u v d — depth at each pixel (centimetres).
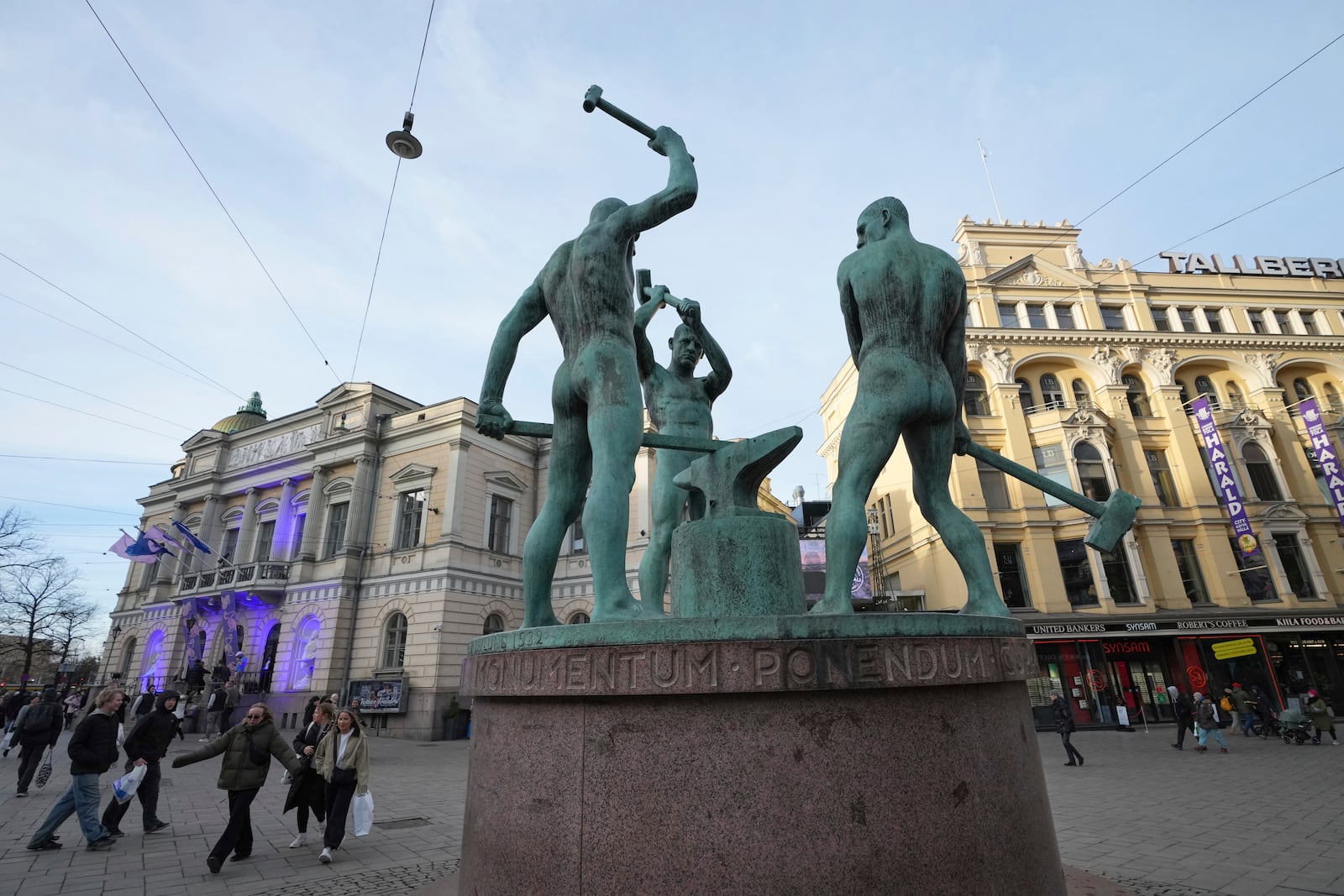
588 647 212
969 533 295
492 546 2541
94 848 678
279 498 2956
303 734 879
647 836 193
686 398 466
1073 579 2197
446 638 2248
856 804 192
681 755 196
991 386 2416
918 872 191
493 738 232
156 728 772
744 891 185
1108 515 327
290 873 591
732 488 289
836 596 250
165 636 3034
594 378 269
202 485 3231
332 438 2734
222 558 2880
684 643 202
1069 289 2611
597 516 250
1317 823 720
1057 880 227
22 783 1007
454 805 938
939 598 2266
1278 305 2752
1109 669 2119
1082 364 2494
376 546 2536
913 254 297
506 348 312
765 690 196
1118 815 804
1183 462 2403
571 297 291
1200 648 2147
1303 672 2162
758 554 274
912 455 308
